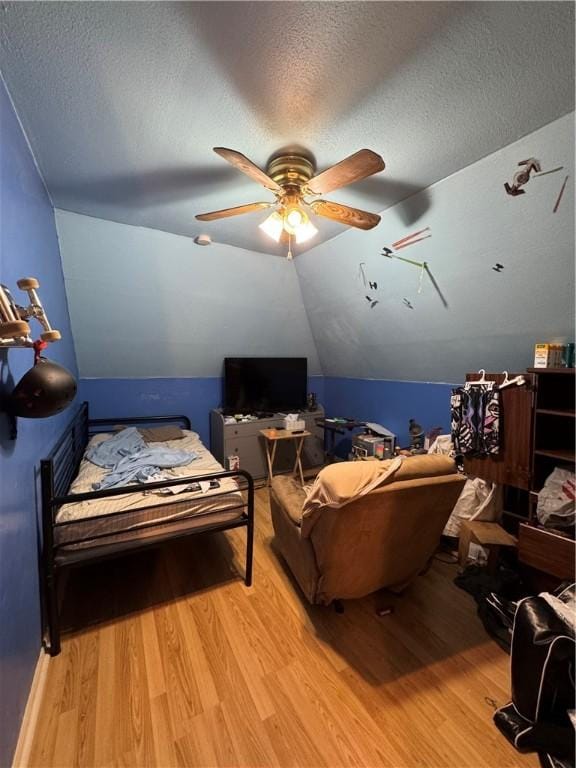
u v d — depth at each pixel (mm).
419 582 2057
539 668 1180
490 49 1022
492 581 1941
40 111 1294
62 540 1566
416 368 3172
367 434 3566
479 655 1545
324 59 1051
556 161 1434
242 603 1823
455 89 1175
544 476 2029
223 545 2377
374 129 1380
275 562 2188
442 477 1526
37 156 1590
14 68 1090
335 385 4344
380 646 1575
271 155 1555
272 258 3055
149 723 1220
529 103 1241
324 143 1466
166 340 3330
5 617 1024
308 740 1181
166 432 3289
